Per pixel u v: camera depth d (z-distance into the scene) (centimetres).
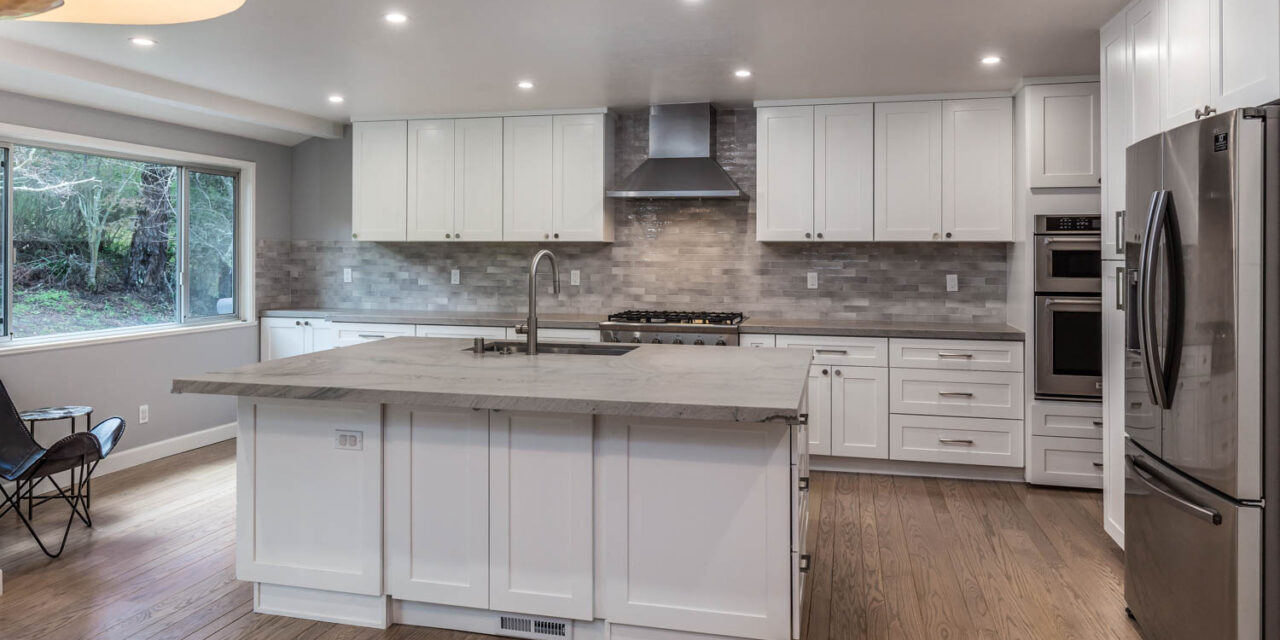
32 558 328
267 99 491
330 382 249
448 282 585
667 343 477
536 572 251
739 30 347
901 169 473
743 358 308
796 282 524
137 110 465
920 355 450
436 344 356
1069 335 428
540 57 391
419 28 346
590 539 246
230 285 569
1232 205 206
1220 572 214
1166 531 243
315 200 605
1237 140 204
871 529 367
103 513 388
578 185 520
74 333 459
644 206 546
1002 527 370
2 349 404
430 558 259
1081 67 405
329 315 553
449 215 541
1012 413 440
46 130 430
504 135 531
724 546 235
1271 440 204
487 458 252
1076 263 425
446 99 491
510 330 511
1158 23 283
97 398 457
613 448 242
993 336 438
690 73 423
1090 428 427
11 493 407
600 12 324
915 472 463
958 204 466
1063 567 320
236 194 571
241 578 275
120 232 490
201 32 351
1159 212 234
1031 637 260
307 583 269
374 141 552
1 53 355
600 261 555
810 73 421
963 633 262
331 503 265
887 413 457
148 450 489
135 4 240
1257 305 204
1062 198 426
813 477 459
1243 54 224
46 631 263
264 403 270
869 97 475
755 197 524
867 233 478
